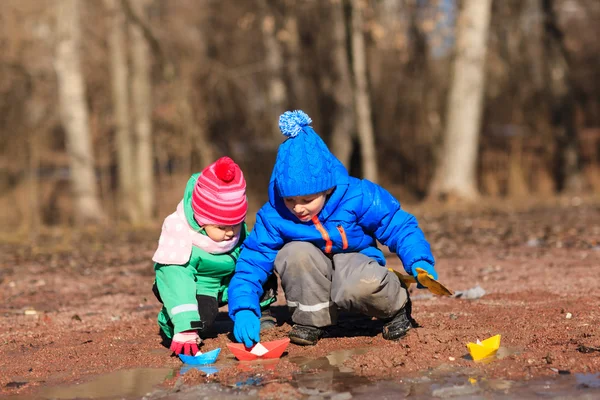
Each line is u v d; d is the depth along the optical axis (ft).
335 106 84.33
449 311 17.83
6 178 97.96
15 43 82.99
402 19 81.92
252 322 13.85
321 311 14.42
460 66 63.36
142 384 12.71
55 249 39.27
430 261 13.93
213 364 13.73
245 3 90.79
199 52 87.81
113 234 48.73
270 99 97.81
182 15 87.71
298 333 14.55
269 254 14.43
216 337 15.85
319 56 89.25
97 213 70.18
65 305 21.97
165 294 14.21
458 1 64.39
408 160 99.40
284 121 13.57
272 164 97.45
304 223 14.12
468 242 34.65
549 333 14.87
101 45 88.79
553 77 90.84
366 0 64.85
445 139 64.44
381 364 12.98
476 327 15.62
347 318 16.99
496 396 11.16
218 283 15.05
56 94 91.66
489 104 103.60
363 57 62.23
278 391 11.48
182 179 86.33
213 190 13.97
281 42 87.30
